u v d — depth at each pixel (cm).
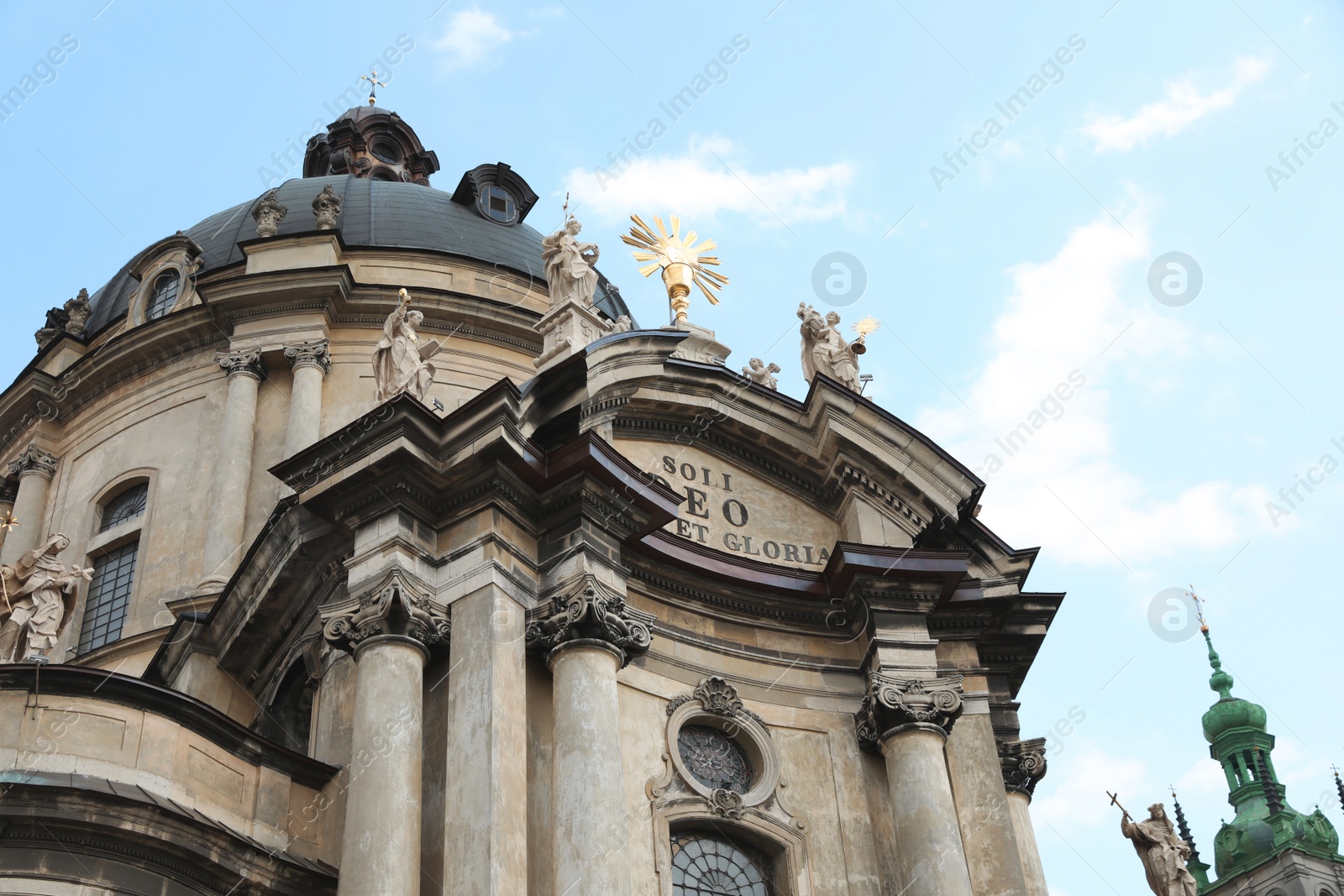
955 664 2591
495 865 1861
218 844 1909
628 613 2223
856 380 2725
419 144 5084
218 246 3797
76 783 1834
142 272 3769
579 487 2242
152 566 3200
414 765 1959
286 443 3269
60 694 1947
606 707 2094
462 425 2191
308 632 2358
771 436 2638
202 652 2558
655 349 2509
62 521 3438
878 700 2392
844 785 2391
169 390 3488
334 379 3406
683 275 2809
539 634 2150
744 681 2436
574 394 2308
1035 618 2691
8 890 1775
